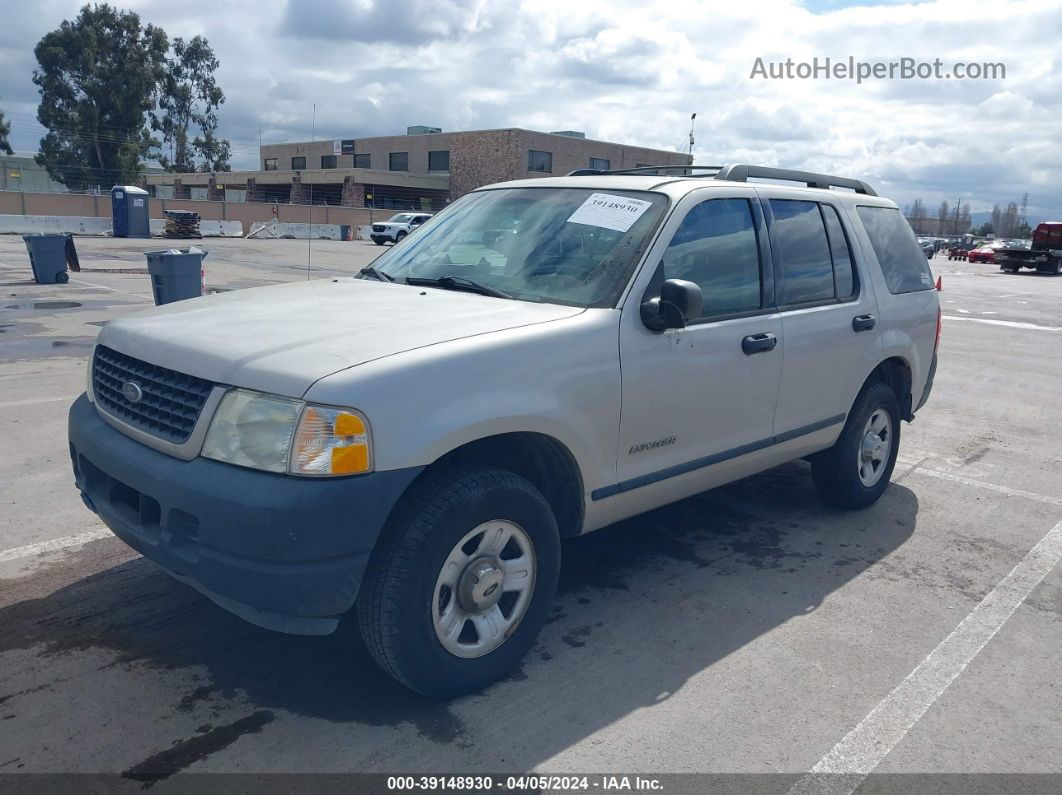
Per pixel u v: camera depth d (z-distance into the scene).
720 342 4.04
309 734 3.04
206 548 2.85
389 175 54.00
